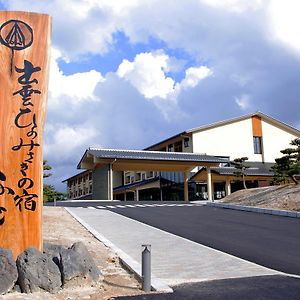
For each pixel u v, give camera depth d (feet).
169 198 135.03
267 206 66.23
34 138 23.35
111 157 99.81
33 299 18.95
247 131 139.85
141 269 23.90
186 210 69.82
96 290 20.97
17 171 22.89
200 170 120.78
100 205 81.66
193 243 37.45
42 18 24.35
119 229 46.03
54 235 37.55
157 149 152.25
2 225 22.31
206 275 25.45
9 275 20.20
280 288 21.66
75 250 22.39
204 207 76.02
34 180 23.07
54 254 22.88
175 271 26.63
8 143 22.97
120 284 22.35
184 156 111.96
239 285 22.50
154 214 62.75
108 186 101.35
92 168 112.88
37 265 20.62
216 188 133.28
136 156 103.55
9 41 23.70
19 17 24.03
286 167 78.84
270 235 42.04
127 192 158.10
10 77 23.41
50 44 24.38
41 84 23.80
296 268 27.66
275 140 143.95
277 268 27.84
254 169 125.90
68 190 206.80
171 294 20.53
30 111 23.48
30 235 22.59
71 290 20.72
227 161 115.85
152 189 145.79
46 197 113.29
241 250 34.37
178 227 48.52
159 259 30.63
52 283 20.45
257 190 84.84
